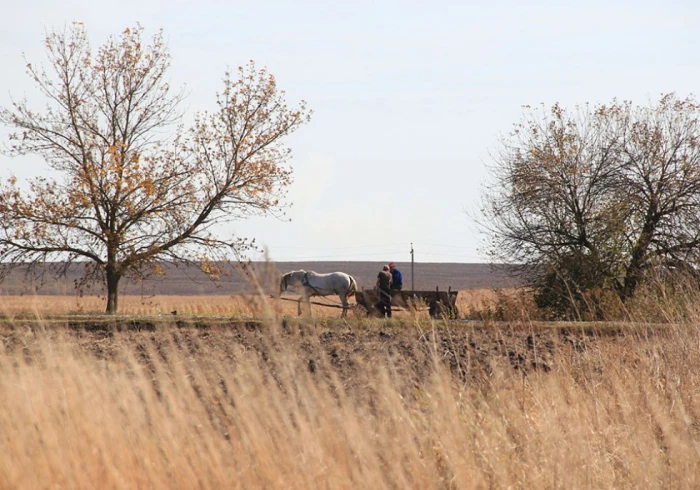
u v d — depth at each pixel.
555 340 44.66
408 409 32.94
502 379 37.00
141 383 33.00
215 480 26.36
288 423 28.30
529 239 117.19
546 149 120.38
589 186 117.88
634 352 43.84
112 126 121.94
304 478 25.80
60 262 117.44
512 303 56.62
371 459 26.39
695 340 41.12
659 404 34.28
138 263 118.25
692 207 114.88
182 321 66.69
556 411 31.70
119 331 64.44
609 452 30.78
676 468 28.48
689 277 51.28
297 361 32.56
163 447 27.62
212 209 123.06
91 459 26.70
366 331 59.94
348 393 37.34
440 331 57.00
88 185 116.12
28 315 58.25
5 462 26.22
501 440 28.69
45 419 28.97
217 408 33.09
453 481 27.05
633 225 112.75
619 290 106.88
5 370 36.09
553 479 27.05
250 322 63.81
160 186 120.12
